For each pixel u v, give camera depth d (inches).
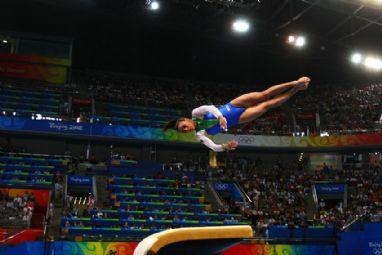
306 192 1262.3
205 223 966.4
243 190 1220.5
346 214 1094.4
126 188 1123.9
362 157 1435.8
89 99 1439.5
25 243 708.0
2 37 1487.5
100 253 742.5
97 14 1430.9
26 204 947.3
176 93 1600.6
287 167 1457.9
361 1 1088.2
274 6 1262.3
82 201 1078.4
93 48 1576.0
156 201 1100.5
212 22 1402.6
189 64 1673.2
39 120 1211.9
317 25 1359.5
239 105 265.7
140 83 1600.6
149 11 1348.4
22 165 1113.4
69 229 864.9
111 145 1364.4
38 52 1502.2
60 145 1312.7
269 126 1489.9
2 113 1233.4
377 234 793.6
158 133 1296.8
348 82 1669.5
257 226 930.1
